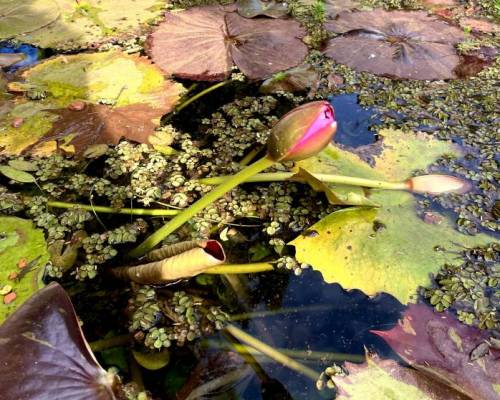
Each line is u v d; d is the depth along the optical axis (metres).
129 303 0.61
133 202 0.70
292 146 0.54
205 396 0.56
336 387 0.55
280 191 0.72
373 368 0.56
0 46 0.91
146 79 0.83
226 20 0.94
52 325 0.52
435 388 0.55
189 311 0.61
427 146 0.77
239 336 0.59
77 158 0.74
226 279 0.64
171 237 0.67
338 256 0.64
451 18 1.08
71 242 0.66
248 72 0.86
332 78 0.90
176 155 0.76
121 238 0.66
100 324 0.60
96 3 1.03
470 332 0.59
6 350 0.50
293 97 0.86
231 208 0.70
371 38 0.96
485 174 0.74
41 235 0.63
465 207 0.70
